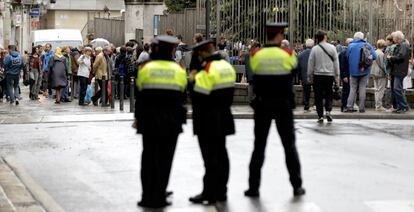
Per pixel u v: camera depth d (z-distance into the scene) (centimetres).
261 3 4234
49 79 4556
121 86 3922
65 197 1764
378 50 3741
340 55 3697
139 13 6200
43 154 2405
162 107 1648
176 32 4638
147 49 4250
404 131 3014
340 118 3525
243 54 4228
